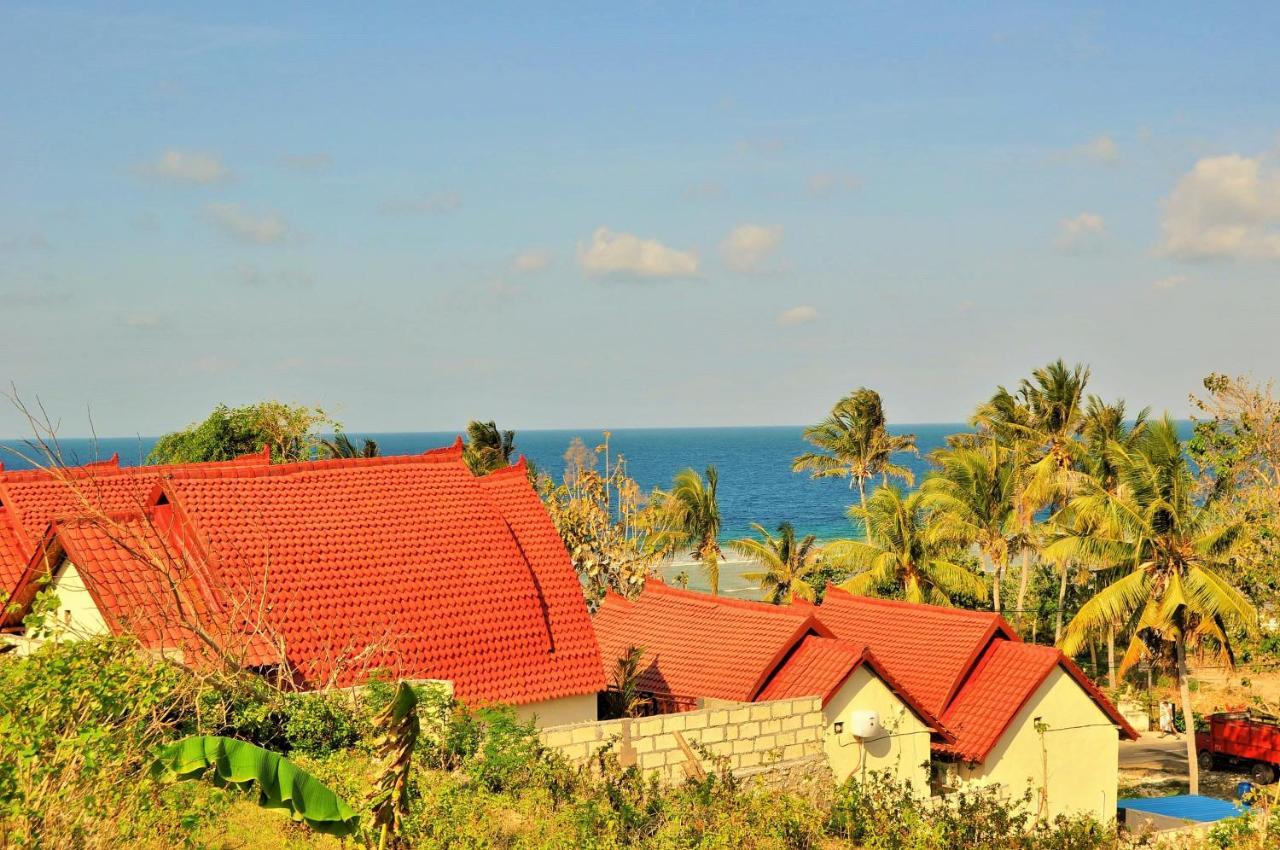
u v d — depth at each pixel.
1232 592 36.44
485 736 19.45
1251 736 42.09
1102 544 38.56
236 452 54.69
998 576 50.06
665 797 19.62
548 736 20.16
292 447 54.62
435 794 16.55
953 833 22.05
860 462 71.19
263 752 11.96
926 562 48.56
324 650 22.39
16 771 11.17
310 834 15.06
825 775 23.77
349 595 23.48
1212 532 37.12
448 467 27.56
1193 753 37.28
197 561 22.80
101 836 11.53
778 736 23.20
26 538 26.50
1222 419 40.56
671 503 56.94
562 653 25.44
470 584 25.03
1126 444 51.12
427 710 19.62
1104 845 23.53
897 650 30.84
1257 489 39.38
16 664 12.21
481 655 24.19
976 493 49.56
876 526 50.28
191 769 11.88
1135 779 42.00
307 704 19.11
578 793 18.64
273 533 23.78
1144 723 50.31
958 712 28.64
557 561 27.00
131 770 12.80
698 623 29.12
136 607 20.80
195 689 17.28
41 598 14.02
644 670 28.11
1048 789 29.03
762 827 18.97
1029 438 57.88
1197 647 39.81
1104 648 62.00
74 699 12.06
